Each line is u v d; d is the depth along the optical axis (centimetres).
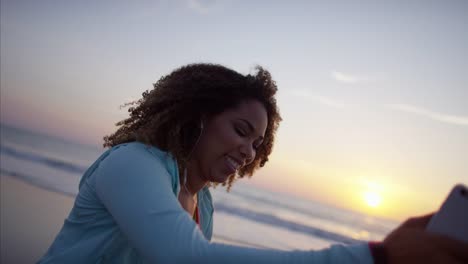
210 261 93
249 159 167
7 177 1382
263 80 167
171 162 142
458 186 84
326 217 4562
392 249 83
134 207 111
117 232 139
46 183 1573
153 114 164
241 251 93
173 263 95
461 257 77
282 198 6181
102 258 140
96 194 137
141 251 104
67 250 140
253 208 3078
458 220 81
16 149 3250
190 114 157
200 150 162
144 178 118
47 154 3756
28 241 666
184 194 170
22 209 900
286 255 91
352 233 3139
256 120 163
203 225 196
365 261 84
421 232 82
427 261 78
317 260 88
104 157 151
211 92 158
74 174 2347
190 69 172
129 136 158
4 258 568
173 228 102
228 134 159
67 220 150
